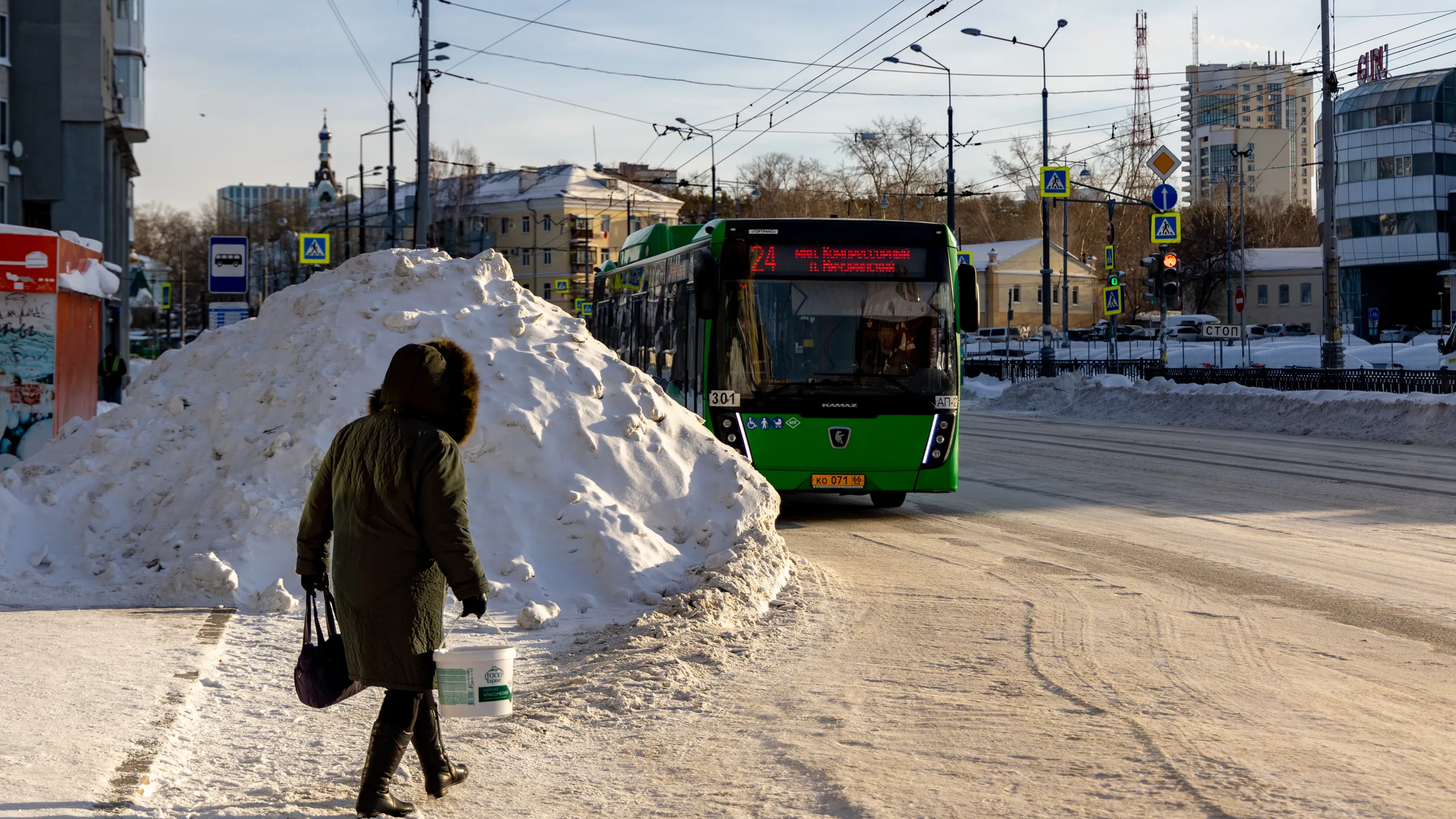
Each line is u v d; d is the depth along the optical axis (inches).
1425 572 405.7
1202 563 426.0
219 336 463.8
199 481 382.0
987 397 1652.3
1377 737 221.6
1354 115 3378.4
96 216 1635.1
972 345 3400.6
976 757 209.0
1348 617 336.2
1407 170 3270.2
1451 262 3260.3
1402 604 353.7
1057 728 227.1
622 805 186.1
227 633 296.2
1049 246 1711.4
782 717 236.1
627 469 403.2
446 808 184.2
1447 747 215.6
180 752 205.0
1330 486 655.8
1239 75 5324.8
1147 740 218.4
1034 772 200.4
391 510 171.6
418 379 178.9
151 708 225.3
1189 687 259.4
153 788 184.5
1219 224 4025.6
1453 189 3240.7
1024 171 3572.8
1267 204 5319.9
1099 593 372.5
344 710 241.6
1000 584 388.2
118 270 1744.6
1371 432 986.7
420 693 177.3
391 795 190.9
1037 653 292.8
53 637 279.6
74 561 366.9
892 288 567.5
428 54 1331.2
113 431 412.5
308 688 176.4
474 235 1316.4
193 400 421.4
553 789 193.9
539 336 439.2
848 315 563.2
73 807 169.0
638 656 280.7
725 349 556.1
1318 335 3036.4
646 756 212.1
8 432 592.4
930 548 467.5
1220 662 283.4
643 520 395.5
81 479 393.1
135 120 1993.1
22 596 332.8
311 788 190.9
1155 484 676.7
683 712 240.4
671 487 406.3
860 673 272.8
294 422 388.8
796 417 554.9
